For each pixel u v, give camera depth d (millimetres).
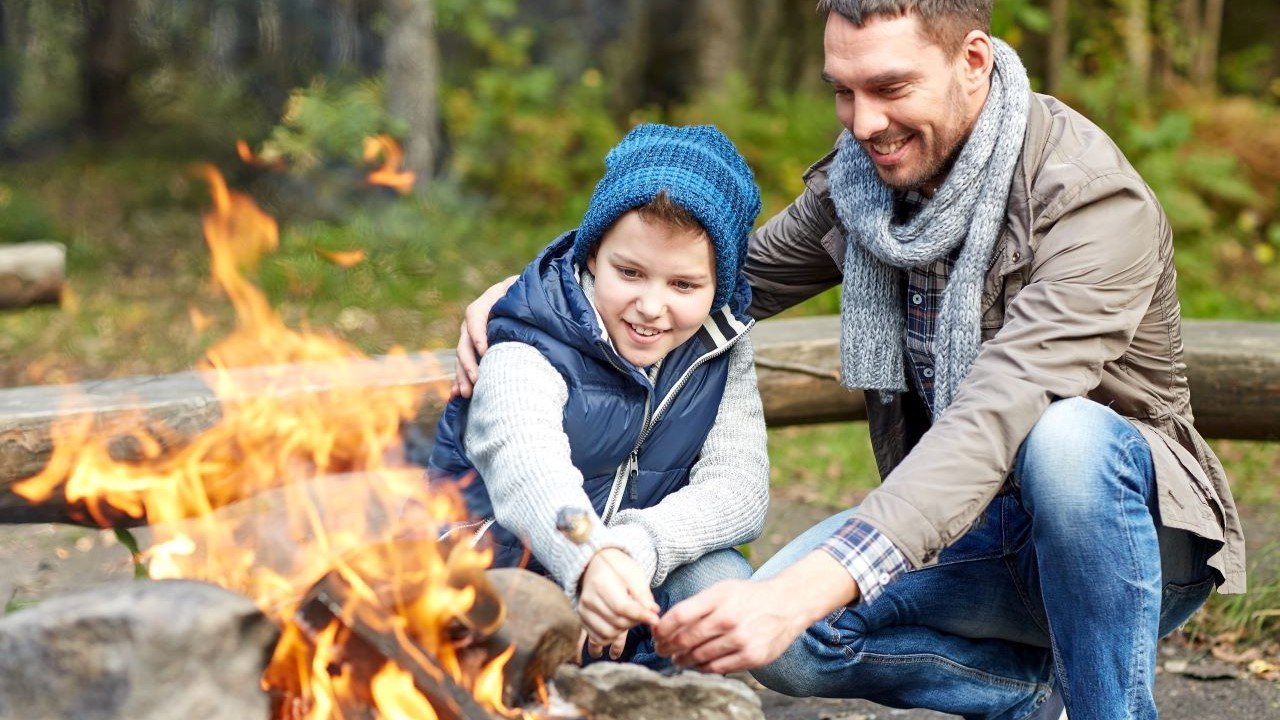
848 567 1897
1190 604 2361
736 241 2193
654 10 12867
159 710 1573
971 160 2184
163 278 8406
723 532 2223
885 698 2379
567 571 1945
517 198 10148
